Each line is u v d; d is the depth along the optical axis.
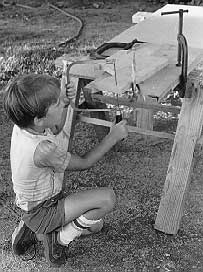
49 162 2.19
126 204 2.90
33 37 5.36
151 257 2.51
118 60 2.52
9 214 2.85
